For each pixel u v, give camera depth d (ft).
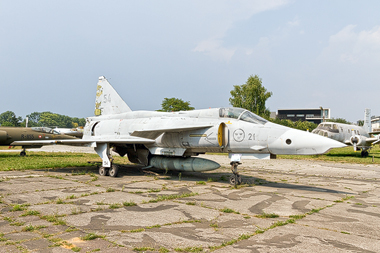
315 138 28.30
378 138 88.63
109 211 19.29
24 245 12.92
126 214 18.57
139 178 36.58
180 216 18.38
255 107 155.74
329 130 93.66
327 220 18.26
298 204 22.82
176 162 39.17
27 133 68.90
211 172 45.98
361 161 74.43
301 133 29.50
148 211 19.49
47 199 22.63
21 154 70.44
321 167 58.29
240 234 15.03
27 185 28.96
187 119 37.35
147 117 43.78
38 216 17.78
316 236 15.02
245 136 32.04
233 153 34.24
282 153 30.27
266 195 26.43
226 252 12.57
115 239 13.94
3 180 31.81
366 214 20.04
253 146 31.60
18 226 15.78
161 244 13.38
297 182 36.09
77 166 48.42
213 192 27.37
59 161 55.26
